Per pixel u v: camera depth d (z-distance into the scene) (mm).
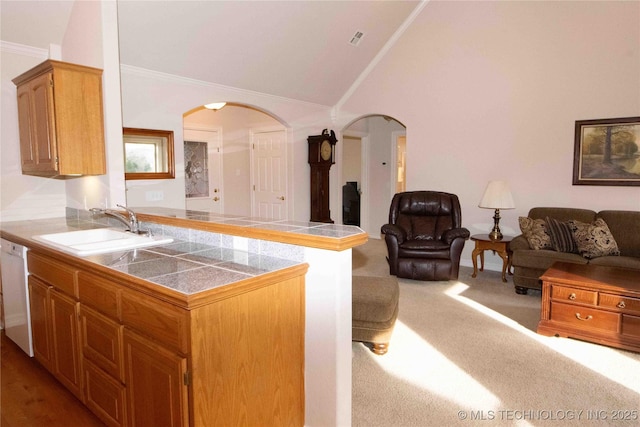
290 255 1871
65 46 3459
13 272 2756
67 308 2119
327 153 6199
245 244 2068
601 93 4402
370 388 2346
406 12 5336
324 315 1766
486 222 5234
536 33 4723
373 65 5961
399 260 4578
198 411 1442
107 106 2996
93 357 1952
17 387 2430
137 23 3521
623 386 2344
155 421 1588
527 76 4816
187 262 1854
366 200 7711
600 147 4426
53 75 2814
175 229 2467
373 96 6039
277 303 1704
